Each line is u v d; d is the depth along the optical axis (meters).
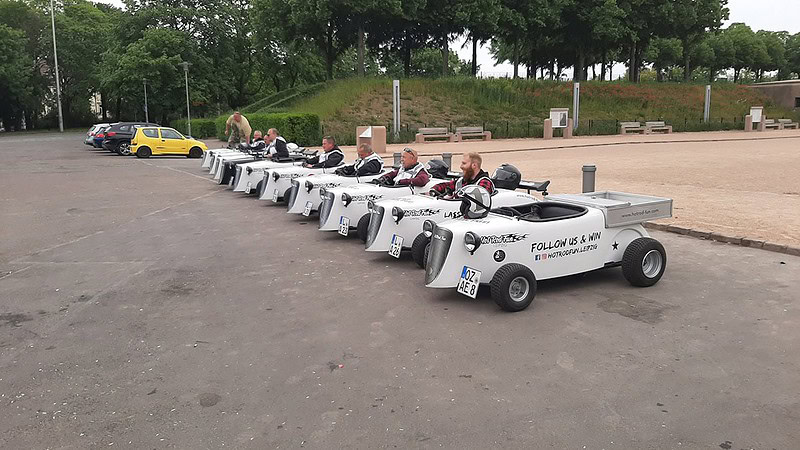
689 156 21.92
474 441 3.48
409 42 53.72
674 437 3.49
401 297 6.25
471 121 41.00
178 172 20.22
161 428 3.74
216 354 4.88
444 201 7.64
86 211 12.23
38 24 67.50
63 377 4.52
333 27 49.38
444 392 4.11
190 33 56.28
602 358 4.61
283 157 14.46
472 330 5.25
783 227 8.73
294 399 4.07
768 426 3.60
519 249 5.82
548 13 49.94
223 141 39.72
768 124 45.28
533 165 19.36
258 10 50.81
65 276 7.38
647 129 40.53
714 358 4.57
